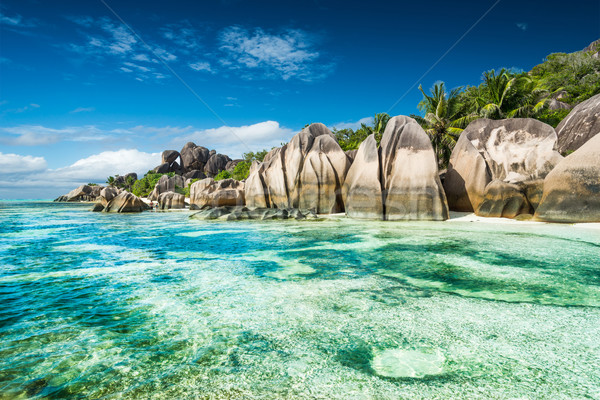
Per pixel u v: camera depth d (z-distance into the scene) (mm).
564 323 3111
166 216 19469
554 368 2307
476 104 28719
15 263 6211
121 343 2828
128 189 89500
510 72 28781
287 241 8438
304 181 17531
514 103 26547
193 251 7281
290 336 2893
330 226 11742
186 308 3680
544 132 15172
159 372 2338
